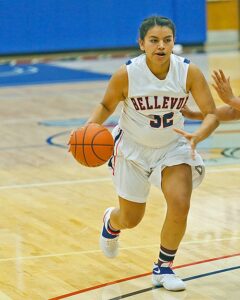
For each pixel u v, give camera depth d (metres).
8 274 6.89
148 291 6.34
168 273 6.39
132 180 6.45
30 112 16.86
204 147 12.62
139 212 6.57
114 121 15.18
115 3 28.03
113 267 7.00
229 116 6.66
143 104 6.29
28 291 6.42
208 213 8.80
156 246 7.62
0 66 25.89
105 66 24.92
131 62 6.31
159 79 6.26
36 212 9.08
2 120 15.91
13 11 27.11
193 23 28.98
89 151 6.19
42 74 23.61
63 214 8.95
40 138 13.83
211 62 24.67
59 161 11.91
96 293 6.32
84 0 27.77
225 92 6.28
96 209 9.13
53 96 19.17
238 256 7.20
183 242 7.69
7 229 8.39
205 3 28.95
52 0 27.45
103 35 28.14
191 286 6.41
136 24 28.22
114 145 6.48
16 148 12.98
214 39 30.91
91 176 10.91
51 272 6.91
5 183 10.62
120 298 6.18
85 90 19.97
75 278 6.73
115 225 6.82
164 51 6.09
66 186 10.35
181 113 6.62
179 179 6.23
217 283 6.46
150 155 6.44
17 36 27.31
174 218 6.18
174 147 6.44
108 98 6.40
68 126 14.97
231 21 31.22
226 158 11.78
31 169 11.43
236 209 8.95
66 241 7.88
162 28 6.07
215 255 7.23
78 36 27.94
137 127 6.38
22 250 7.61
